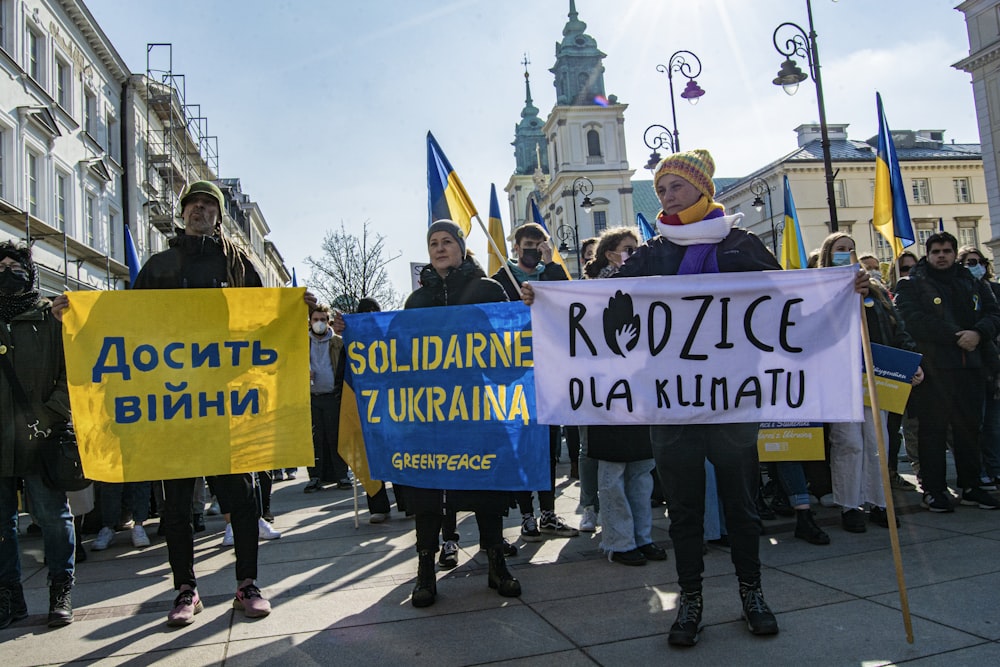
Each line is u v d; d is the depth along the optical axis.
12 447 3.43
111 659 3.01
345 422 5.32
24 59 18.36
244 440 3.61
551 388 3.40
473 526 5.69
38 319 3.60
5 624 3.49
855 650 2.76
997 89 32.94
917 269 5.49
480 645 3.00
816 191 50.22
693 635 2.90
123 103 26.78
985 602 3.20
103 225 24.05
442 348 3.76
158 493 5.32
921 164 51.59
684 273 3.38
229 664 2.91
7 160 17.45
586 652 2.88
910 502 5.57
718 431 3.21
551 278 5.36
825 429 4.90
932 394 5.20
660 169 3.48
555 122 68.00
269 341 3.70
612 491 4.20
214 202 3.87
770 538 4.66
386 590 3.89
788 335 3.23
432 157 4.25
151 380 3.57
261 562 4.69
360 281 33.25
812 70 13.45
